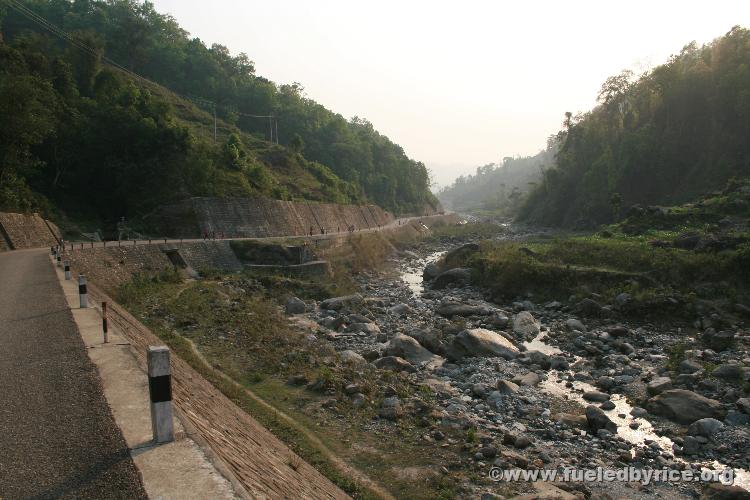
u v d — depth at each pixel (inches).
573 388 761.0
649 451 550.6
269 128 4616.1
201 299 1170.0
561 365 857.5
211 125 3651.6
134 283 1235.9
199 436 241.6
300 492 287.1
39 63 2316.7
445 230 4220.0
